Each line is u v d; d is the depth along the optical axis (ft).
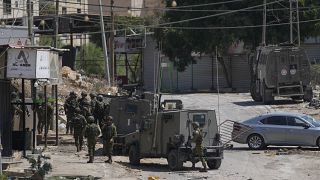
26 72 194.70
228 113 363.35
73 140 263.70
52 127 293.43
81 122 237.66
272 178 184.34
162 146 204.33
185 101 445.37
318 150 252.01
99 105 255.91
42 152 220.64
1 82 201.57
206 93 541.75
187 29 557.74
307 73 401.49
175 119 199.52
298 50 399.85
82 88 427.33
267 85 399.65
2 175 157.17
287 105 391.04
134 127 238.89
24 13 502.38
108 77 460.55
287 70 399.03
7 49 194.29
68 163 204.03
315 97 414.82
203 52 561.02
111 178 176.96
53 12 527.81
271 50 398.01
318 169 202.49
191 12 561.84
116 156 235.20
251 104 407.23
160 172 195.21
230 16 543.80
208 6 559.38
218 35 541.75
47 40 515.09
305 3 542.57
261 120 258.98
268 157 232.73
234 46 581.94
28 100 249.14
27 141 219.82
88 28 548.31
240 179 181.37
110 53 515.50
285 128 254.06
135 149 213.25
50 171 178.60
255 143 258.16
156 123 206.28
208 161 203.62
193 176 186.39
